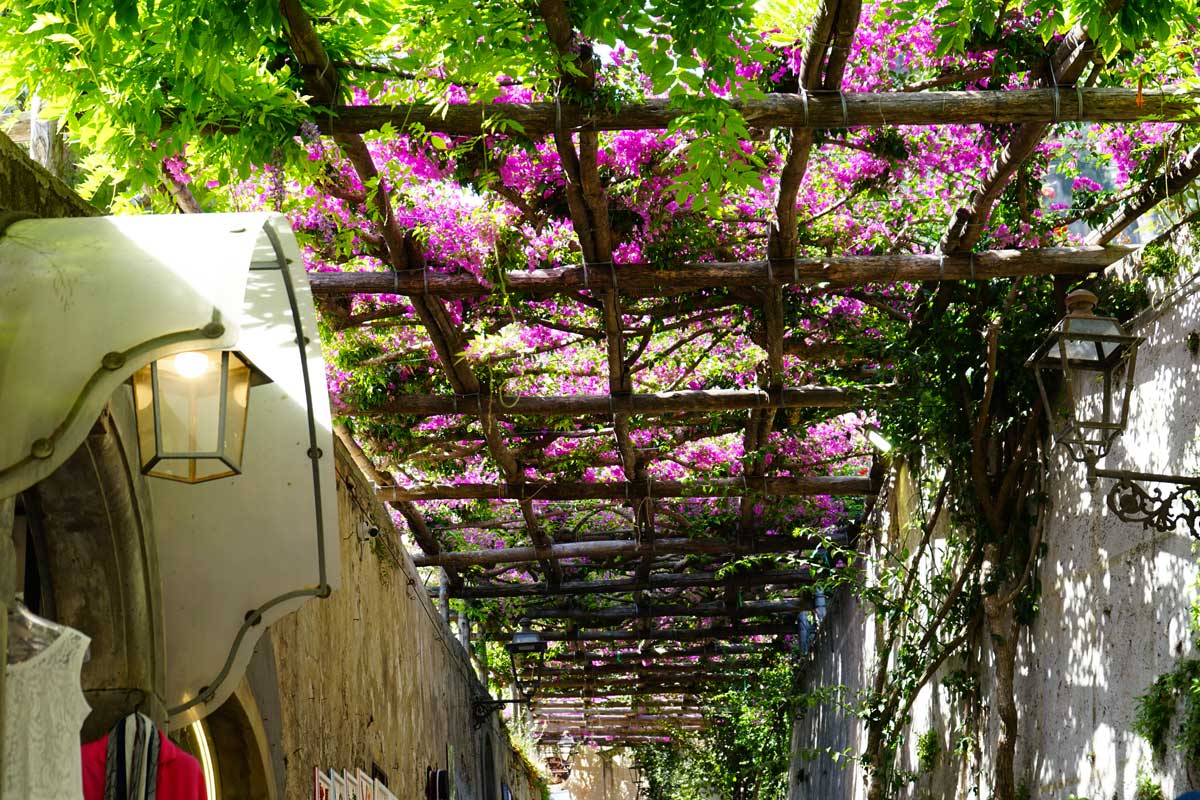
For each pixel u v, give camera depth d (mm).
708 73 4648
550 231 7062
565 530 12680
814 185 7504
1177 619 5297
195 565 3789
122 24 4117
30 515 3285
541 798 23031
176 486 3807
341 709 6184
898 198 7703
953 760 8516
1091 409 6250
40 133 5289
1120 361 4926
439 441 9805
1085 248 6676
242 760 4340
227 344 2643
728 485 10453
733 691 17906
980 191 6207
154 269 2707
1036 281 7062
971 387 7391
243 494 3834
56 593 3322
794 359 8906
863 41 6332
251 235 2863
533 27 4613
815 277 6730
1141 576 5664
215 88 4492
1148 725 5316
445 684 11375
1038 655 6969
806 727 16094
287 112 4734
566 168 5848
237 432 3262
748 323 8156
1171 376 5520
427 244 6812
